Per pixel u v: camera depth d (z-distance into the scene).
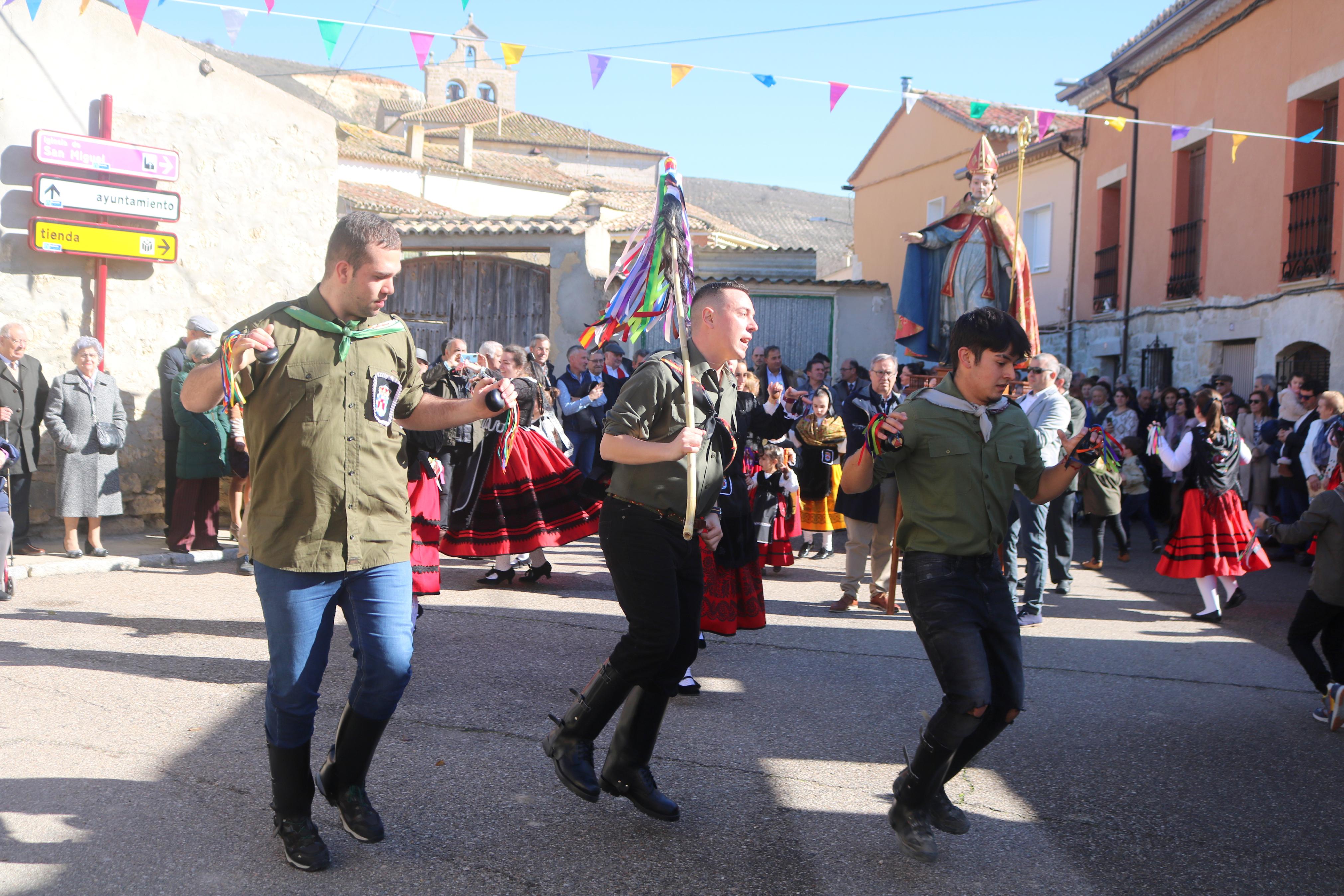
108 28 8.92
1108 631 6.87
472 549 7.36
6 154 8.36
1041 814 3.70
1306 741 4.63
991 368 3.25
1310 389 10.66
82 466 7.99
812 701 5.01
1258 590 8.56
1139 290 17.02
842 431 6.61
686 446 3.17
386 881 3.00
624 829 3.43
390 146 31.78
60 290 8.77
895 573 3.51
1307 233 12.84
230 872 3.03
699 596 3.52
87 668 5.07
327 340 3.03
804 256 19.44
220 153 9.83
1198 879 3.21
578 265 15.11
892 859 3.27
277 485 2.99
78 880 2.95
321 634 3.06
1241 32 14.23
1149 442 7.53
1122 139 17.66
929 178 24.16
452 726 4.41
